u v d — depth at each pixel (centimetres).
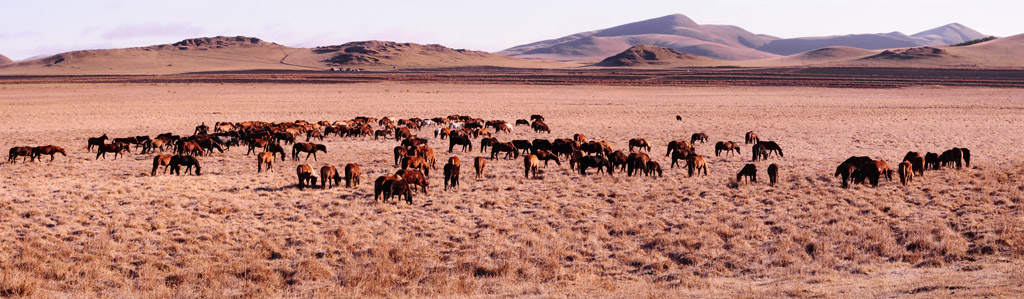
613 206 2289
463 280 1479
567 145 3559
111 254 1645
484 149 4094
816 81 16488
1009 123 6097
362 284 1434
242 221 2028
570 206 2280
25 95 11125
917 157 2823
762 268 1564
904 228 1883
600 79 18162
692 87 14625
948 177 2756
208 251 1708
